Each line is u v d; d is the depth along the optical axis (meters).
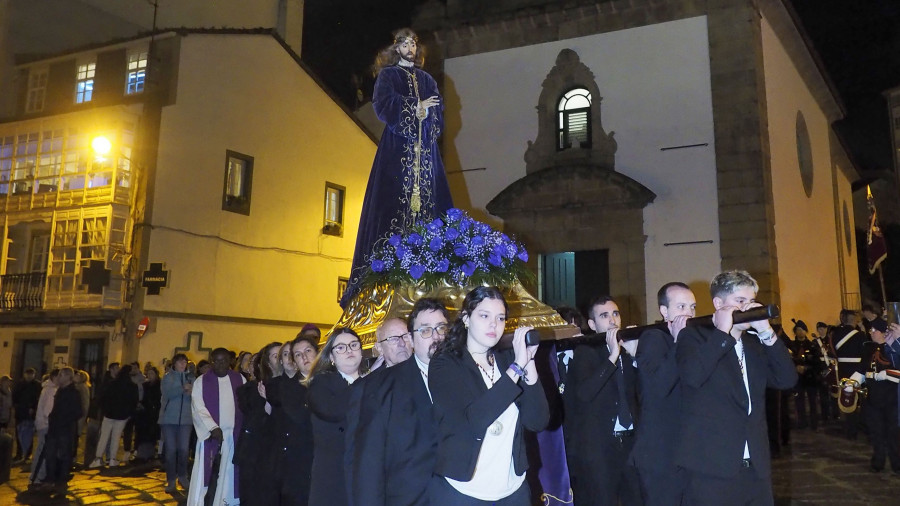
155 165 18.22
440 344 3.65
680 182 15.52
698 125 15.54
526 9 17.17
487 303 3.55
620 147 16.14
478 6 18.11
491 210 16.89
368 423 3.73
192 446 13.73
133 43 19.72
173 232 18.41
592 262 16.31
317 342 5.96
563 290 16.44
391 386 3.80
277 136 21.09
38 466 10.85
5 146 20.45
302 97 21.95
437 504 3.49
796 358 12.67
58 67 21.00
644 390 4.65
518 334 3.42
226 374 7.79
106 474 12.02
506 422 3.54
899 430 9.23
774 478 9.06
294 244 21.41
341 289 22.91
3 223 20.14
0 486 10.95
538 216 16.56
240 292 19.77
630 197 15.63
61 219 19.14
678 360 4.25
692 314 4.74
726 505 4.04
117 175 18.41
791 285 16.69
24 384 14.03
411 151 6.99
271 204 20.78
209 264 19.11
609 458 5.37
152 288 17.83
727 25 15.54
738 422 4.09
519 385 3.46
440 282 6.01
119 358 17.81
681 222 15.39
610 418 5.40
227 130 19.78
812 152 21.09
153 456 13.72
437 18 18.33
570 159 16.52
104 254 18.16
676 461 4.16
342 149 23.19
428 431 3.71
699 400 4.16
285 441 5.87
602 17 16.61
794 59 19.81
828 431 12.84
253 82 20.55
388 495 3.67
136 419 13.30
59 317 18.56
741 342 4.37
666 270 15.36
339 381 4.80
